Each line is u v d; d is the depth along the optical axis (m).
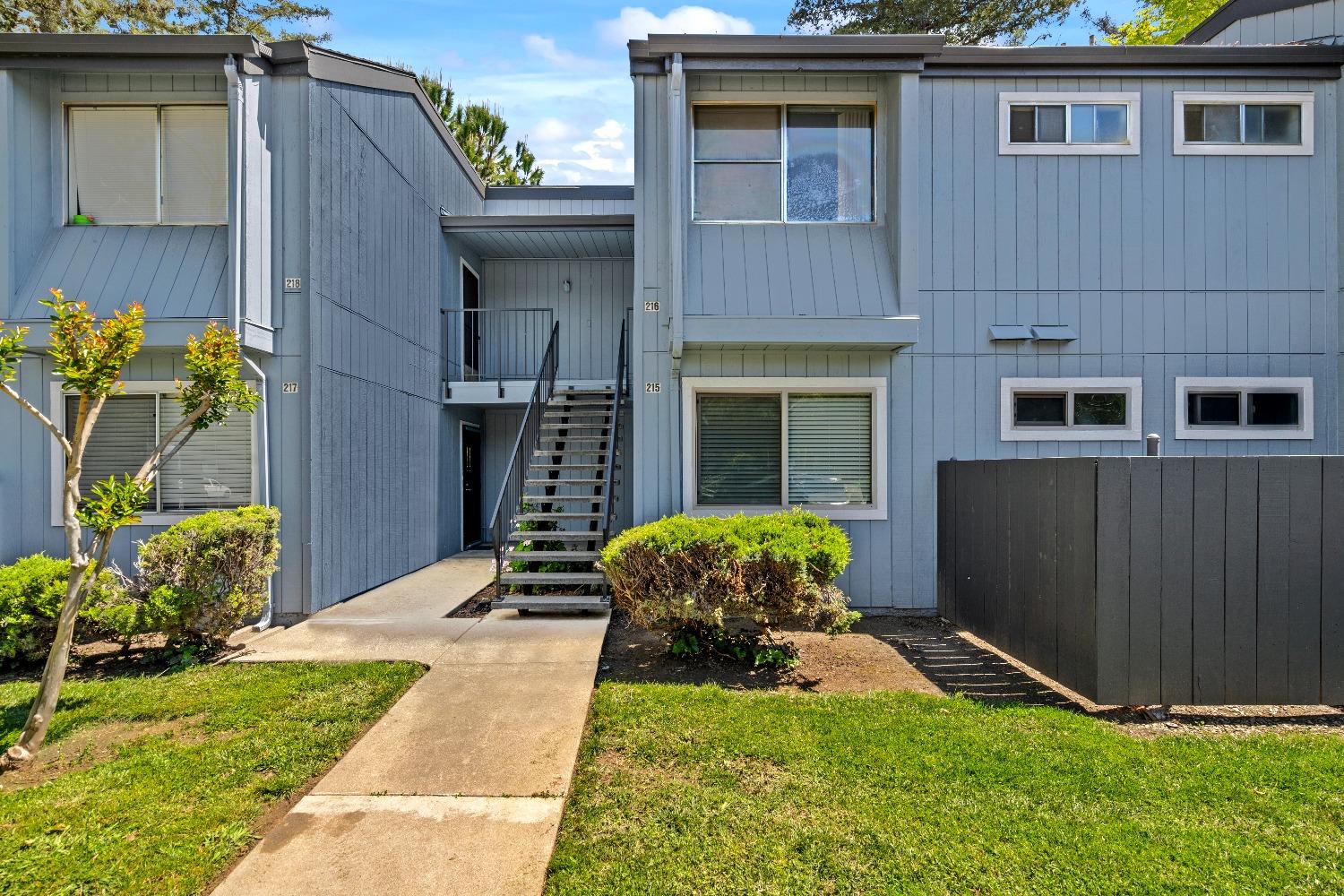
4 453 6.38
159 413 6.47
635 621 5.15
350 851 2.74
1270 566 4.12
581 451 8.95
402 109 8.62
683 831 2.86
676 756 3.51
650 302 6.76
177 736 3.80
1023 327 6.84
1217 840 2.75
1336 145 6.95
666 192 6.76
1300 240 6.95
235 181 6.05
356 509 7.34
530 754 3.55
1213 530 4.11
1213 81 6.89
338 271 7.04
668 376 6.77
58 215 6.59
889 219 6.68
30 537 6.39
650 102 6.77
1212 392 6.94
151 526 6.41
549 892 2.50
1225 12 8.11
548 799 3.13
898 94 6.44
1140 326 6.89
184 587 4.90
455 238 10.42
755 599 4.85
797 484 6.84
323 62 6.79
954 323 6.86
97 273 6.35
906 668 5.08
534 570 7.04
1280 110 6.96
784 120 6.82
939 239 6.88
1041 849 2.70
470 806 3.06
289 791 3.22
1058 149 6.88
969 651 5.48
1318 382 6.91
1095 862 2.62
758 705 4.18
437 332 9.78
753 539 5.00
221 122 6.66
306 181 6.55
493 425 11.87
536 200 12.73
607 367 11.49
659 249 6.76
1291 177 6.95
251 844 2.83
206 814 3.01
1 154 6.19
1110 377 6.87
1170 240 6.91
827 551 4.92
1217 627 4.10
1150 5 17.22
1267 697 4.11
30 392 6.41
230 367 4.17
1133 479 4.08
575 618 6.12
